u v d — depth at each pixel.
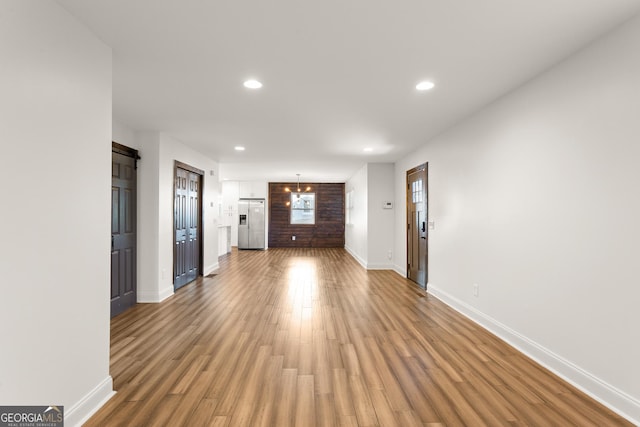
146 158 4.62
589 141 2.29
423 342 3.20
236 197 11.68
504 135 3.26
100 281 2.18
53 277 1.78
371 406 2.13
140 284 4.62
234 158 6.92
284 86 3.06
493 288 3.46
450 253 4.50
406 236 6.52
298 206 12.11
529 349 2.88
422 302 4.66
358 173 8.81
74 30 1.96
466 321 3.83
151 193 4.62
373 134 4.86
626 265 2.02
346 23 2.07
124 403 2.15
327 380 2.46
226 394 2.26
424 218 5.52
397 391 2.31
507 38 2.24
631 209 2.00
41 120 1.71
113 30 2.12
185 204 5.68
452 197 4.44
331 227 12.06
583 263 2.33
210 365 2.70
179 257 5.44
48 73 1.76
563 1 1.84
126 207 4.34
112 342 3.17
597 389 2.21
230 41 2.28
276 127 4.46
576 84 2.40
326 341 3.22
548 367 2.65
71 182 1.93
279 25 2.09
